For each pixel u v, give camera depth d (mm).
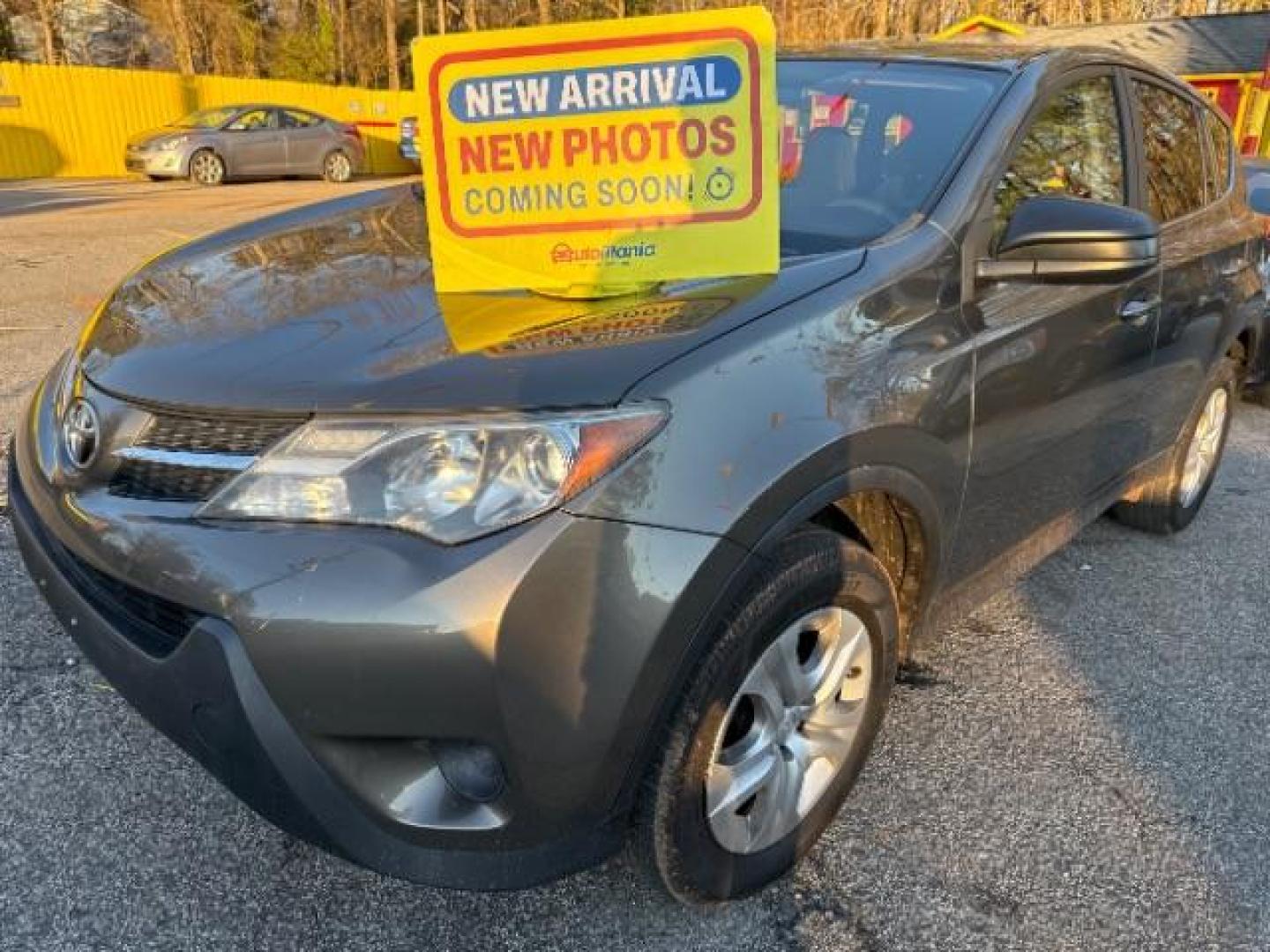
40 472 2174
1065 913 2209
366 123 25641
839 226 2465
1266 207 5844
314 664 1652
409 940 2074
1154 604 3605
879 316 2150
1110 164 3129
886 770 2650
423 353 1874
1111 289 2875
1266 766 2727
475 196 2125
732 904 2195
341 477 1707
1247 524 4383
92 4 29344
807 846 2279
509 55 2061
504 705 1648
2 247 9062
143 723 2672
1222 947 2139
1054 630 3389
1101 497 3295
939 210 2418
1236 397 4320
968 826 2459
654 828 1913
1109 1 35500
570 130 2082
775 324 1977
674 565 1734
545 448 1681
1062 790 2596
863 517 2305
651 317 1968
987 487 2521
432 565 1639
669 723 1863
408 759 1740
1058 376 2682
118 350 2131
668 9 31312
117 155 20375
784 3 29922
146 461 1888
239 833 2324
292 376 1848
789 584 1954
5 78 18578
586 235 2121
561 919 2139
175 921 2092
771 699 2078
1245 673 3168
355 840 1743
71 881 2174
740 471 1810
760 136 2066
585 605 1678
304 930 2088
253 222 3074
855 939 2127
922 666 3146
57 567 2072
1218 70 20797
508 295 2143
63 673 2854
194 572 1723
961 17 32125
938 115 2701
